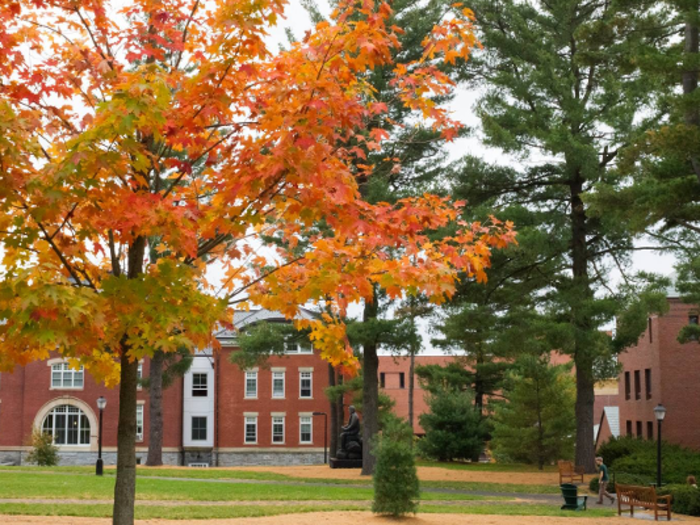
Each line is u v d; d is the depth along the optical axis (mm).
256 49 7562
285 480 29141
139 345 7793
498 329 31531
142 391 53281
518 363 44625
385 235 8016
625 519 20516
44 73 8219
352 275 7969
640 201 24531
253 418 55062
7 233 7582
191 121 7578
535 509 21422
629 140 29297
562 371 46375
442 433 45562
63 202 7383
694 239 30359
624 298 30203
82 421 52906
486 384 51531
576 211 31453
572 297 29328
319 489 24844
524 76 30688
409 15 28422
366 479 30469
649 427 45719
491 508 21078
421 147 29891
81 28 8930
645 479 28906
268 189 7527
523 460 44812
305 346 34781
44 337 6547
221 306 8078
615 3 25578
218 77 7812
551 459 41938
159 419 38250
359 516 18078
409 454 18234
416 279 8141
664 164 24312
